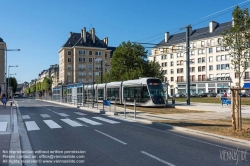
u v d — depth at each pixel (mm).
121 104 34625
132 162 6699
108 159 7012
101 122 15680
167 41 90438
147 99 27734
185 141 9516
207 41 79250
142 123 15234
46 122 15680
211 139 9914
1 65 79562
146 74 42406
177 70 86688
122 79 40469
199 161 6781
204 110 23203
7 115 19828
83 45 92125
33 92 152000
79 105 32219
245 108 25016
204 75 80062
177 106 27156
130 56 42156
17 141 9336
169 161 6773
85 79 91688
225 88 73750
